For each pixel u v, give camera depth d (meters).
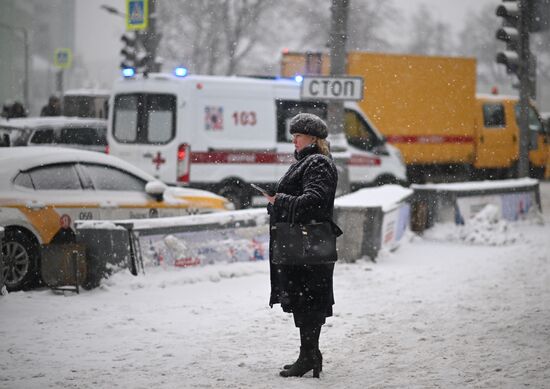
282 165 43.44
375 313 20.73
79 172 26.73
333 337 18.27
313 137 15.11
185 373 15.42
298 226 14.64
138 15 57.91
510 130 60.34
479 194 38.25
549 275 25.89
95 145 46.72
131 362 16.17
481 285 24.56
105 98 65.06
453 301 22.23
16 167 25.56
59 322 19.67
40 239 25.31
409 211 35.94
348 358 16.56
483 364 15.95
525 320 19.62
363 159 46.72
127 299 22.34
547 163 65.69
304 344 15.12
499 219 36.78
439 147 55.72
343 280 25.62
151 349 17.20
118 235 23.73
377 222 29.28
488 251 32.84
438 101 55.47
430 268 27.95
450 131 56.12
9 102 59.25
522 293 23.12
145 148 41.78
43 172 26.06
